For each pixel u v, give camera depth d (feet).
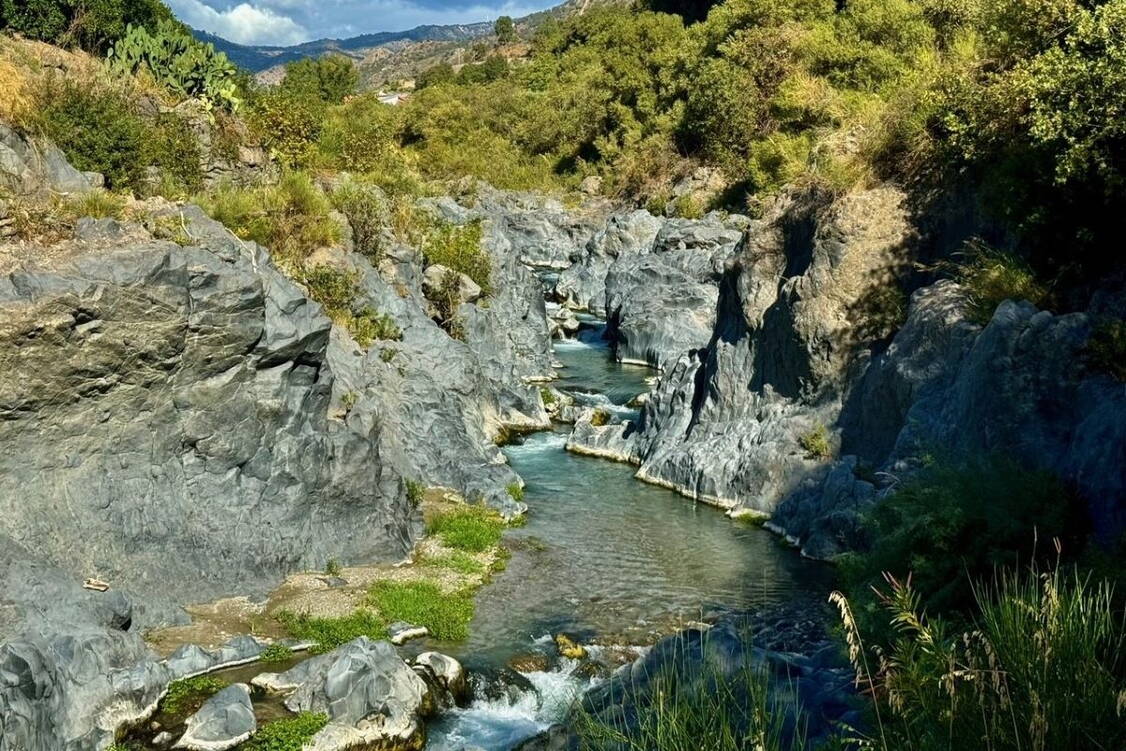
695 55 202.59
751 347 78.79
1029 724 15.51
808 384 72.02
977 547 36.19
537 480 78.69
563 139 248.11
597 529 67.00
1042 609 18.19
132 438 49.37
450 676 43.98
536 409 96.53
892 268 69.82
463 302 99.35
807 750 27.58
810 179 78.84
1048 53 58.44
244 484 53.67
